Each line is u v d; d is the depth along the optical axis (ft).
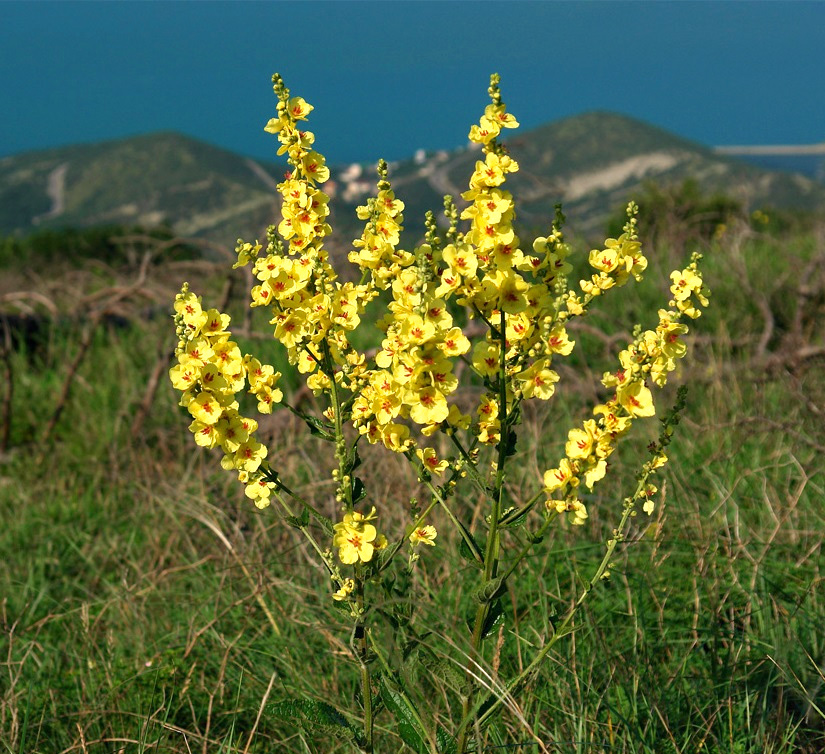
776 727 7.97
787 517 10.92
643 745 7.59
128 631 10.71
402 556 10.82
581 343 19.95
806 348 17.11
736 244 21.75
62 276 32.55
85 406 20.13
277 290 5.94
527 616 9.87
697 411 15.49
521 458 13.12
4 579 12.41
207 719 8.33
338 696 8.85
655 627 9.51
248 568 10.91
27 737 8.88
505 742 7.88
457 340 5.35
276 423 16.98
